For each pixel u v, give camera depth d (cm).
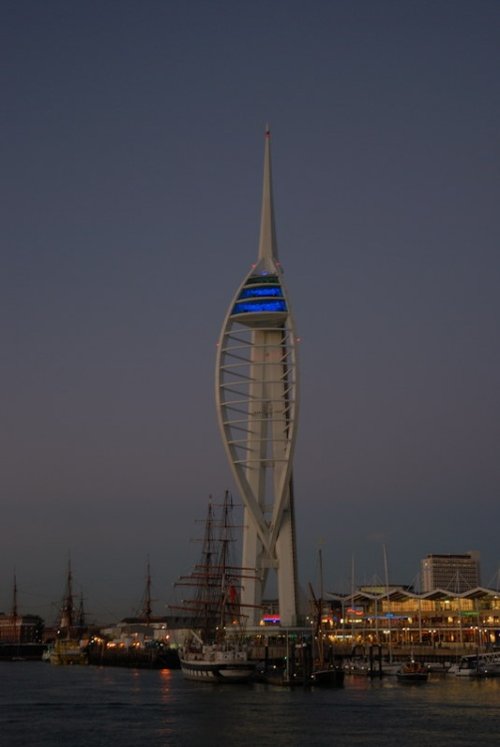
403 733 12188
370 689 18212
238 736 12150
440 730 12406
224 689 18950
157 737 12188
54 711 15388
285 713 14300
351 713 14162
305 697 16650
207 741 11819
